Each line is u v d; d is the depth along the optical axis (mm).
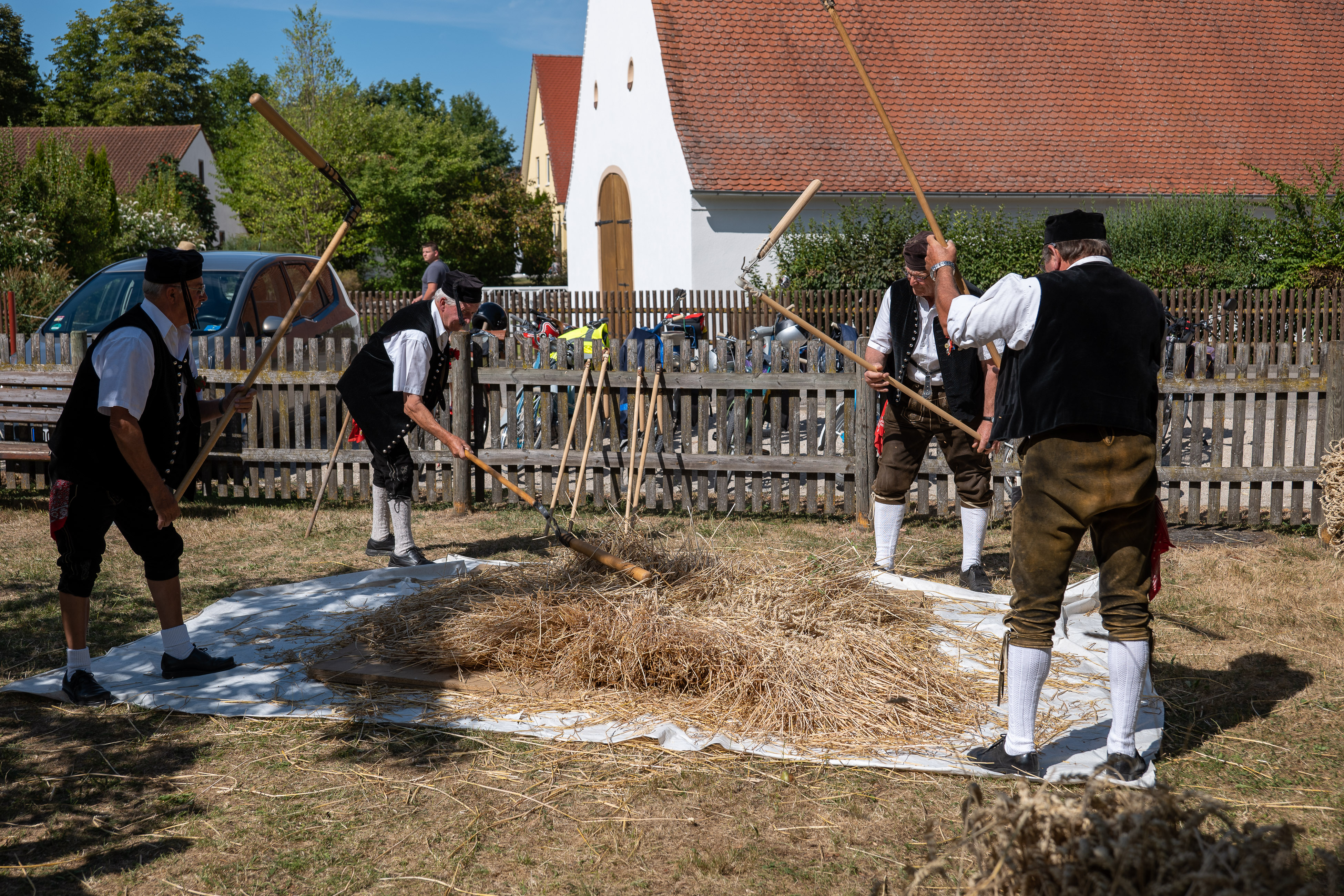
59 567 3814
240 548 6266
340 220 32094
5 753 3426
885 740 3473
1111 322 3008
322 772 3291
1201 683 4004
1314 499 6574
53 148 19594
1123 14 22344
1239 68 21938
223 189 42250
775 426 7160
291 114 31719
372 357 5609
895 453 5324
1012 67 21234
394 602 4715
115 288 9117
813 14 20953
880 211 16875
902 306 5164
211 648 4371
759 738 3480
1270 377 6566
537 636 4051
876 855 2809
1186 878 1934
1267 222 17484
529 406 7473
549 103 49000
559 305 18672
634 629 3918
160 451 3898
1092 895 1990
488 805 3084
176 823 2990
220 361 7715
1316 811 3008
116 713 3744
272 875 2730
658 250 20297
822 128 19609
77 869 2756
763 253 4887
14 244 16016
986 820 2195
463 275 5547
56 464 3764
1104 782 2244
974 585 5258
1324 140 21078
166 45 56750
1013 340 3113
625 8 21406
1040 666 3172
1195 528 6695
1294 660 4242
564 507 7434
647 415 7023
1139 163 20109
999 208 17766
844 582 4590
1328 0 23297
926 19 21328
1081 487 3020
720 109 19391
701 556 4691
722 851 2830
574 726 3584
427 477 7582
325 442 7988
